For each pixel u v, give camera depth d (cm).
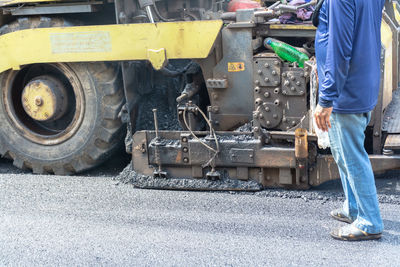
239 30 397
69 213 373
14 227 354
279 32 398
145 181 419
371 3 286
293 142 392
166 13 533
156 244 321
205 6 570
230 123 418
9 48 446
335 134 312
